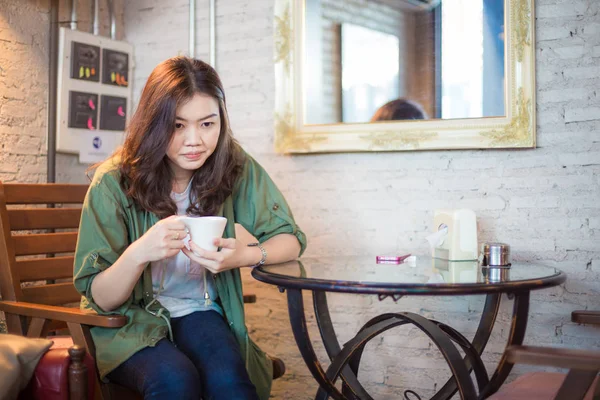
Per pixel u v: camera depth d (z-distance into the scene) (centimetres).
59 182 259
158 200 166
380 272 163
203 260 154
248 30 259
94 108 265
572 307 213
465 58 221
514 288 141
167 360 150
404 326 236
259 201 185
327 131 239
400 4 229
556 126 214
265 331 256
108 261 160
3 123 238
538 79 216
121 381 158
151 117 160
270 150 254
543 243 216
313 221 247
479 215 224
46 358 143
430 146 225
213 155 173
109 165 170
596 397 114
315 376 169
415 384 234
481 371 178
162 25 275
